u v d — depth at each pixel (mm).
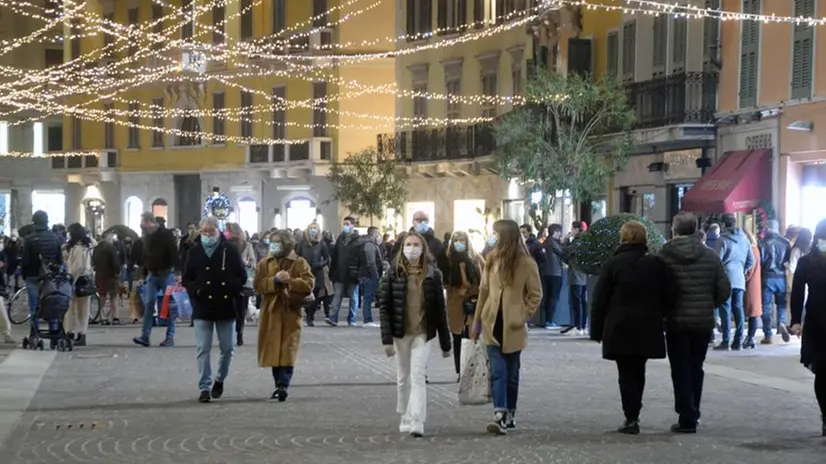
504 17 51531
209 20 68812
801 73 31750
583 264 28125
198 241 17938
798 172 32250
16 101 78188
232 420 15945
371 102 62875
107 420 15938
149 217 26141
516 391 15086
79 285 25844
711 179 34531
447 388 19266
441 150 54156
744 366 22203
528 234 32188
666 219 38781
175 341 27609
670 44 38219
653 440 14375
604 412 16594
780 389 19016
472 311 19453
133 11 72812
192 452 13578
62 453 13531
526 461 13078
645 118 38000
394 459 13172
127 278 40188
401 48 59469
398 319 14930
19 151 79625
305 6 64500
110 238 33375
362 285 33500
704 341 15000
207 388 17672
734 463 12984
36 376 20672
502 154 38250
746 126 34469
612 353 14633
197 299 17750
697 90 36094
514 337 14812
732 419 16000
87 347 26000
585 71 39969
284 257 17984
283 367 17875
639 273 14680
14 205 79625
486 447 13906
